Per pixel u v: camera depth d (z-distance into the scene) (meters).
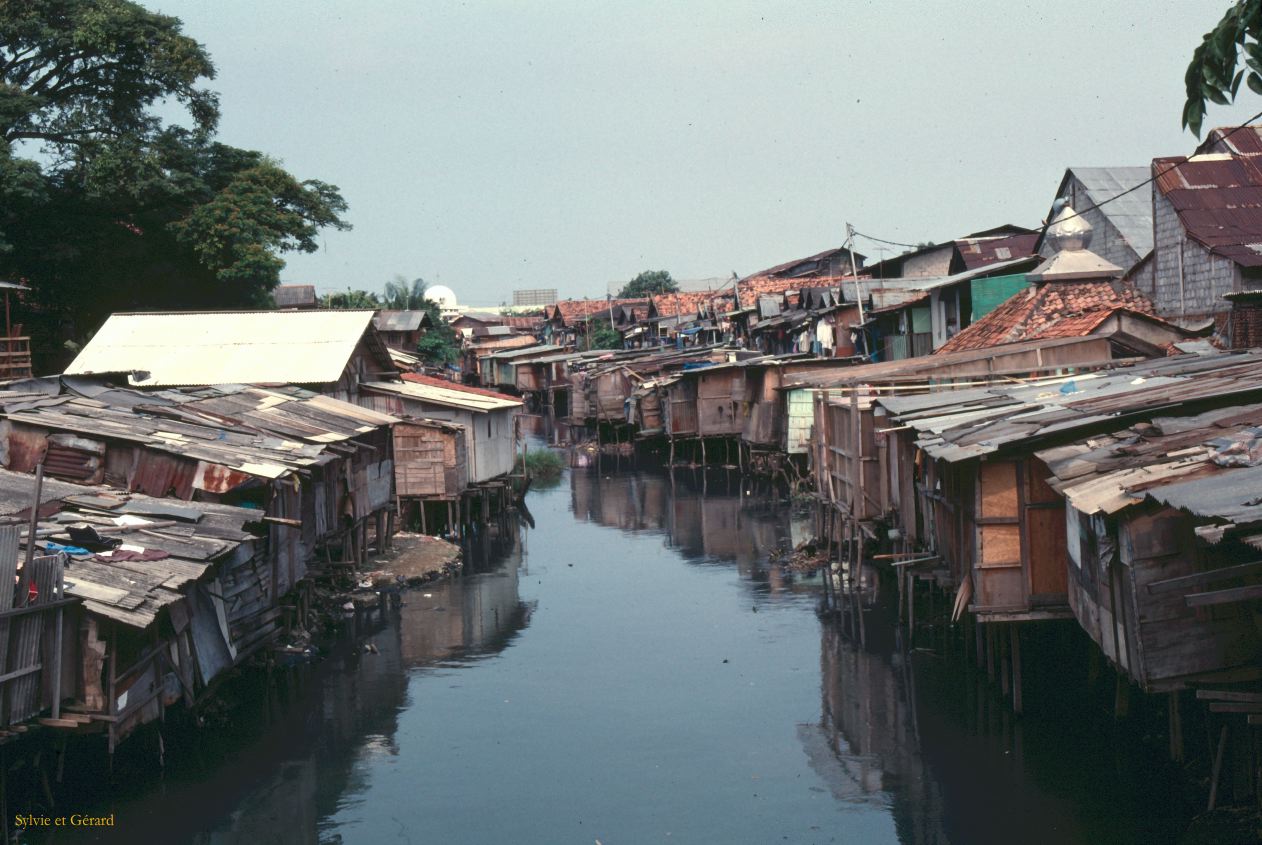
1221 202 25.09
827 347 43.12
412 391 33.41
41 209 38.31
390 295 85.12
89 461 16.11
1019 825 11.38
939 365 22.38
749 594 22.75
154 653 12.31
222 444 17.34
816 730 14.62
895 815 11.91
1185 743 12.39
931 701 15.39
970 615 16.86
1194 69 5.66
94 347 30.33
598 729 15.05
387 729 15.16
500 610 22.09
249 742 14.62
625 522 33.03
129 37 37.69
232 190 39.81
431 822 12.20
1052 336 23.23
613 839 11.69
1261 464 9.61
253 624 15.85
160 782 13.20
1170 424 11.71
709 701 16.05
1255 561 9.36
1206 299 24.34
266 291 42.50
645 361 55.38
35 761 11.62
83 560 12.20
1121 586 10.59
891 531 20.00
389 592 23.56
